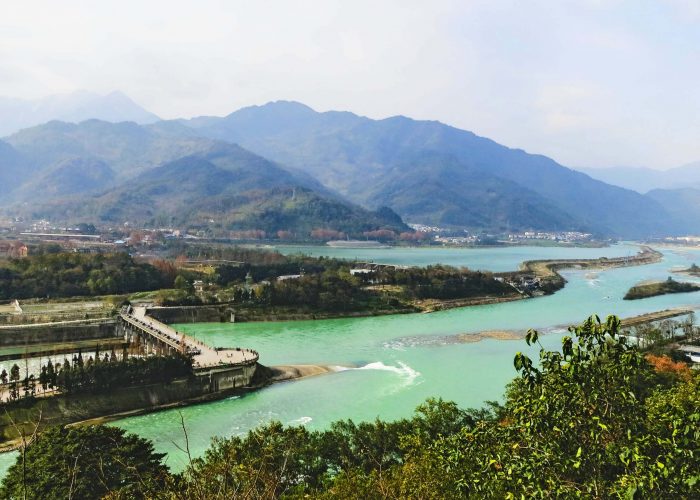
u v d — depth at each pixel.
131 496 51.34
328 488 57.78
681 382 88.12
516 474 29.25
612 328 28.88
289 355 165.12
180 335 177.25
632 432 28.70
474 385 129.25
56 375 115.31
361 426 75.31
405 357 160.12
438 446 43.62
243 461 44.16
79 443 64.69
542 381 30.33
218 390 128.88
